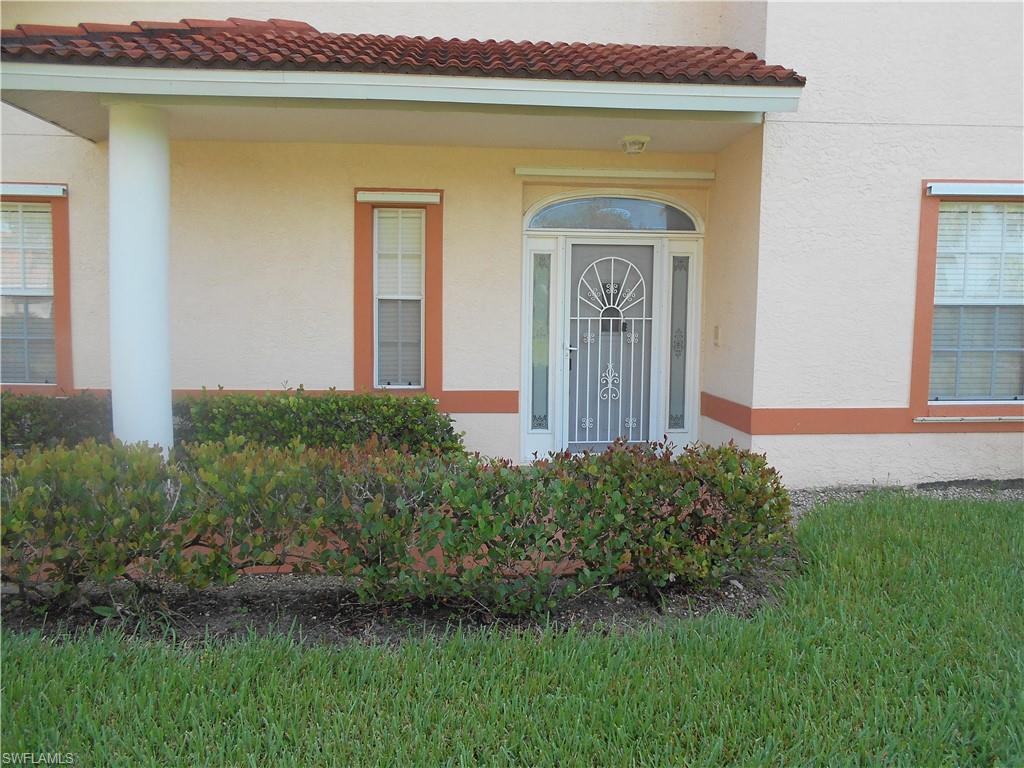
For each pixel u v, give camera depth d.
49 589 4.07
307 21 7.84
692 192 8.01
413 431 7.01
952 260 7.16
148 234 5.89
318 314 7.58
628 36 8.04
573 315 8.11
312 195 7.48
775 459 6.98
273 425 6.90
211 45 5.78
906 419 7.06
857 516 5.61
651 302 8.16
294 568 4.01
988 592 4.28
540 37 8.00
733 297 7.35
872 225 6.87
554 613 4.20
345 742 2.92
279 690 3.25
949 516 5.65
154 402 5.96
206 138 7.21
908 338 7.00
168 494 3.95
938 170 6.89
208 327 7.52
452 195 7.58
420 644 3.73
